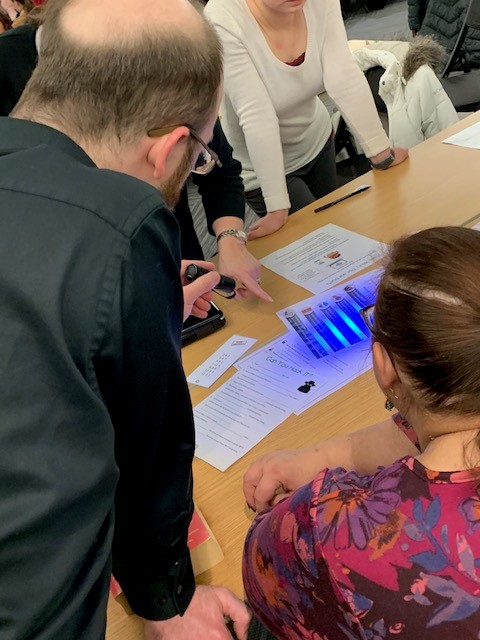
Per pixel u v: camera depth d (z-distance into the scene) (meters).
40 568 0.49
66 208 0.52
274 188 1.56
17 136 0.58
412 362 0.45
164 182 0.69
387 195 1.53
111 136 0.61
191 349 1.17
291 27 1.49
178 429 0.65
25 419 0.48
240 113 1.55
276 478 0.82
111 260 0.51
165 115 0.61
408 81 2.19
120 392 0.56
